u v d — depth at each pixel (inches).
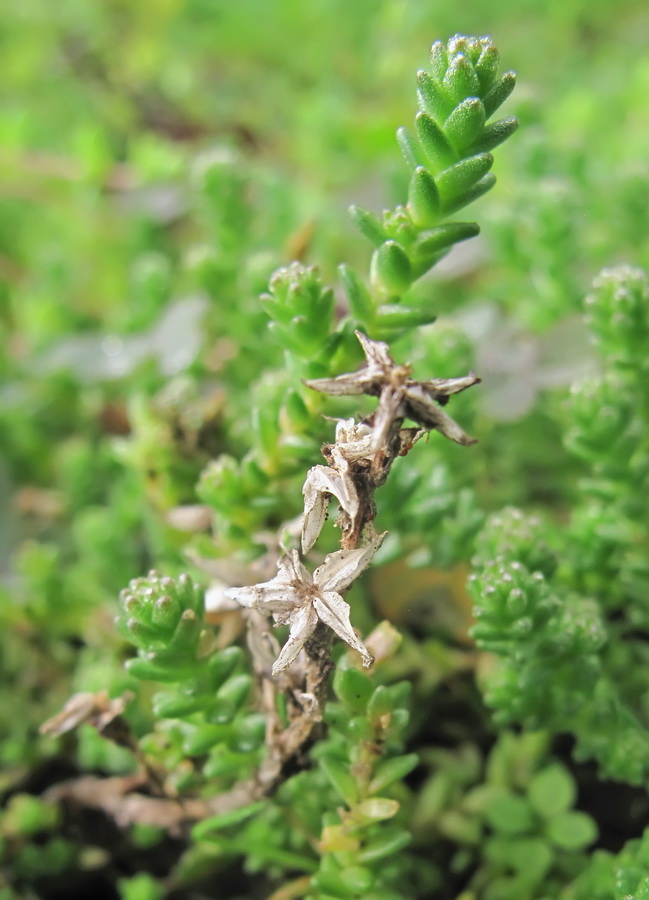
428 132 4.0
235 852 4.6
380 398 3.6
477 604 4.2
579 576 4.7
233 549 4.5
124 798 4.7
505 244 5.9
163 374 5.7
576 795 4.8
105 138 8.5
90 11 10.5
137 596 4.0
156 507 5.1
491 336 5.7
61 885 5.0
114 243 7.8
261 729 4.2
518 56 10.6
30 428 6.3
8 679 5.4
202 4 11.3
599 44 11.1
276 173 8.1
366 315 4.2
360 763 4.0
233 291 5.9
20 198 8.3
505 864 4.5
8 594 5.3
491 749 4.9
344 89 9.9
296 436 4.4
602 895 4.3
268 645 4.1
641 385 4.8
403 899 4.3
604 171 7.0
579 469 5.5
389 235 4.1
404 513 4.6
